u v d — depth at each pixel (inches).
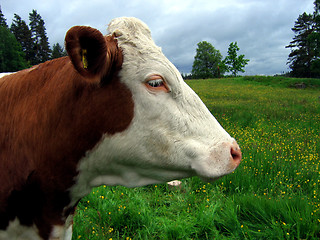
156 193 167.8
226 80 1701.5
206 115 74.2
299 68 2598.4
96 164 70.1
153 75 66.1
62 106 66.7
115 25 70.4
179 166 70.4
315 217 128.9
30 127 68.3
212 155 69.9
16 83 73.6
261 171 189.8
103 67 59.7
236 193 167.6
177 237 128.5
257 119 393.7
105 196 161.8
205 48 3262.8
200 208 146.3
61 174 68.8
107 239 122.3
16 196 68.1
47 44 2844.5
